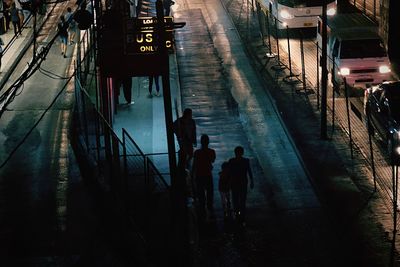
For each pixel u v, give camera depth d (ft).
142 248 52.85
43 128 81.30
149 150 75.05
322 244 57.57
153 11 122.42
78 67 89.20
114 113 85.97
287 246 57.36
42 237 57.47
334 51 96.12
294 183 69.31
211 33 122.62
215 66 105.50
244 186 59.36
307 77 100.12
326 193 66.59
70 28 115.85
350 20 101.30
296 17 119.03
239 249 56.95
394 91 74.84
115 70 65.82
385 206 63.52
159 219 55.93
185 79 100.07
